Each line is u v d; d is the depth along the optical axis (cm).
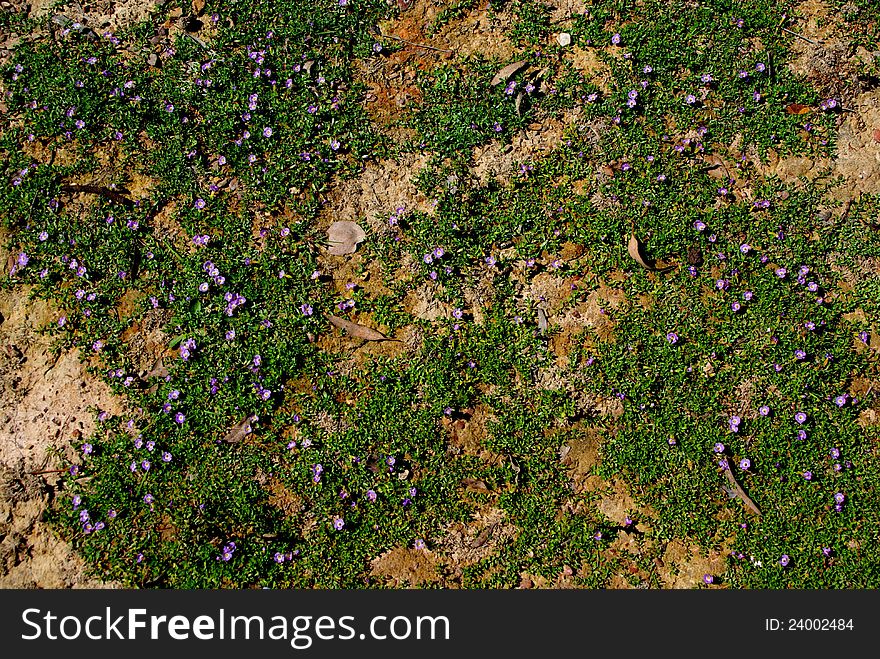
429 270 194
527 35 208
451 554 185
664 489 187
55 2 207
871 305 194
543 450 188
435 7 209
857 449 188
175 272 193
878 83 207
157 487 184
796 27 209
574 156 201
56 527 183
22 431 186
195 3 207
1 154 198
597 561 185
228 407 187
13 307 191
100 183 197
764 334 192
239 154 199
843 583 184
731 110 203
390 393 189
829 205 199
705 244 196
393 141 201
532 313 193
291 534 184
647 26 207
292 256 194
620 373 190
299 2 207
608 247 196
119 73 203
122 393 188
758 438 188
